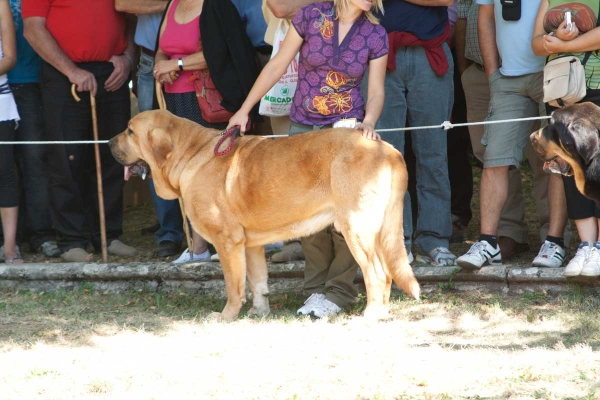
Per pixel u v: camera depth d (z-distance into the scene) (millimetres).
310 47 8727
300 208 8508
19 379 7148
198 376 7039
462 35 11898
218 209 8820
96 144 11094
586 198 9055
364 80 10133
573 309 8789
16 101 11992
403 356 7375
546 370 6852
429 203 10320
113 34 11539
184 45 10719
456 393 6391
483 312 8914
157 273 10742
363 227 8258
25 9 11289
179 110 10969
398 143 10094
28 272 11055
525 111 9867
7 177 11625
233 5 10484
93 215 12219
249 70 10406
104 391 6773
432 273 9852
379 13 9789
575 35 8781
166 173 9211
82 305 10047
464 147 12250
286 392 6555
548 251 9688
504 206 10922
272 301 10055
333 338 8047
